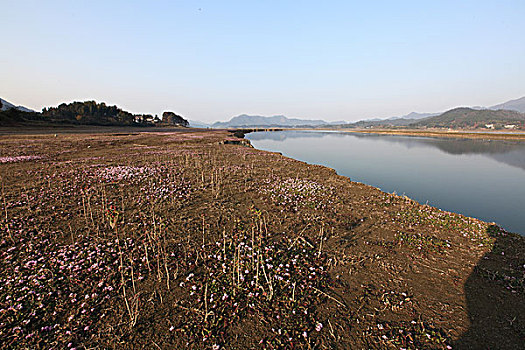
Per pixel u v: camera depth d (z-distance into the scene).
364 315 4.80
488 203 14.80
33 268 5.77
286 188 13.15
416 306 5.02
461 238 8.03
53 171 15.63
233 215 9.34
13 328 4.25
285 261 6.44
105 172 15.40
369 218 9.58
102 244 6.93
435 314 4.82
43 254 6.39
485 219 12.36
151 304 4.91
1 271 5.64
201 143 39.66
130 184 12.97
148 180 13.84
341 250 7.09
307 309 4.90
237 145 40.81
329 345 4.16
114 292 5.18
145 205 10.03
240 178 15.26
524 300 5.16
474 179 21.05
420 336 4.33
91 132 58.31
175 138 47.59
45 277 5.46
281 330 4.42
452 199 15.57
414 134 106.12
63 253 6.32
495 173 23.56
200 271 5.95
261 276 5.83
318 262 6.43
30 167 16.86
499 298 5.23
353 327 4.53
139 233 7.68
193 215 9.20
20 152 23.70
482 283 5.72
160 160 21.22
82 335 4.21
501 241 7.77
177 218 8.86
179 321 4.54
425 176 22.12
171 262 6.24
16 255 6.30
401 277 5.93
